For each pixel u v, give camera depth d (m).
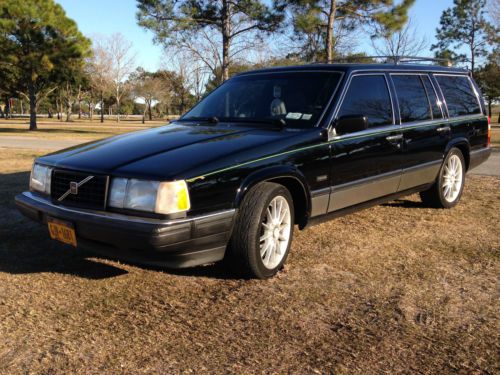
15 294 3.40
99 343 2.74
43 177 3.73
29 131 29.28
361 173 4.39
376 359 2.56
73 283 3.61
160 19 21.47
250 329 2.90
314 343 2.73
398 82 5.02
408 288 3.50
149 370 2.47
